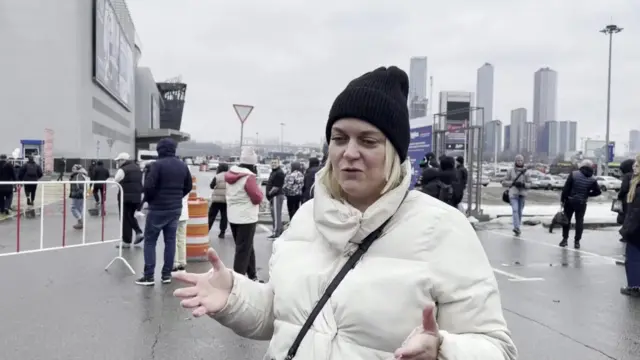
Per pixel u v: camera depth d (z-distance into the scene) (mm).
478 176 15641
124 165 9953
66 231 12430
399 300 1471
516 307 6391
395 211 1574
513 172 12781
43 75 42625
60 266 8188
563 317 5977
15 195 20250
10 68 41750
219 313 1772
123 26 72875
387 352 1472
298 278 1641
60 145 43219
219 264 1818
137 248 9859
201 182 38969
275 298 1695
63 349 4715
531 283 7699
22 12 41969
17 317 5594
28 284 7016
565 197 11016
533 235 12844
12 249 9867
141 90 101625
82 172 16797
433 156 12961
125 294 6562
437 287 1489
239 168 7023
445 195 10445
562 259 9672
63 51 43281
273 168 11711
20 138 42000
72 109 43812
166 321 5523
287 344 1599
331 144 1689
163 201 6984
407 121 1650
